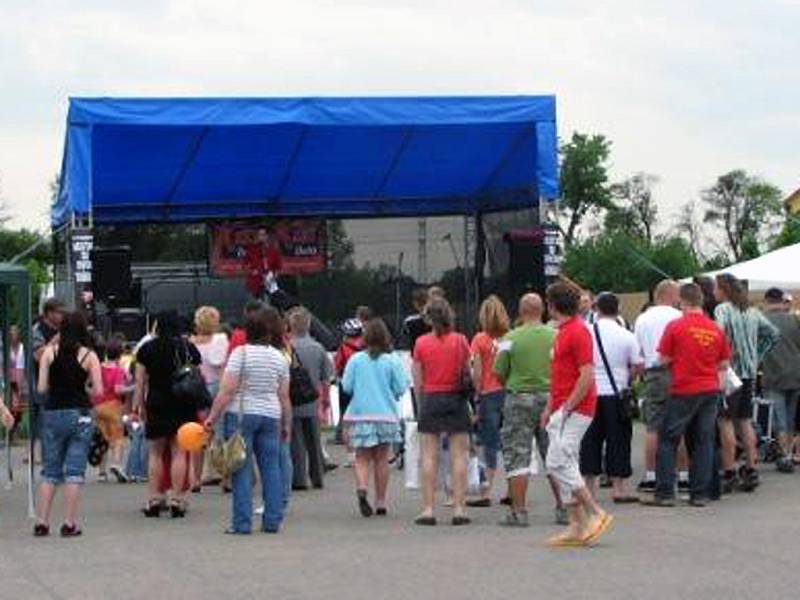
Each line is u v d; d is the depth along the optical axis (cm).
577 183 6969
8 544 1143
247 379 1185
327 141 2397
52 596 898
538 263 2320
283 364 1205
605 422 1325
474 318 2758
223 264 2703
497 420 1354
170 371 1313
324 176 2584
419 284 2781
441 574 955
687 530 1153
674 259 5934
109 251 2178
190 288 2719
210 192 2619
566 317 1081
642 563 987
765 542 1083
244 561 1030
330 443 2117
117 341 1670
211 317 1510
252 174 2539
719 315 1432
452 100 2172
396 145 2450
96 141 2258
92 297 2134
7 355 1611
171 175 2488
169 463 1333
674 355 1296
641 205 7638
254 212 2723
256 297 2703
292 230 2741
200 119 2077
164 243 2711
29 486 1388
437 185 2691
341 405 1859
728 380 1368
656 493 1317
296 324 1581
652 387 1384
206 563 1023
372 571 973
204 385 1319
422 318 1551
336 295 2764
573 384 1071
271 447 1193
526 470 1207
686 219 7862
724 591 873
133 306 2491
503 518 1270
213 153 2391
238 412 1185
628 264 5881
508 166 2580
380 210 2759
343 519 1282
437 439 1246
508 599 856
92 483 1661
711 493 1355
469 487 1403
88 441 1204
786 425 1611
